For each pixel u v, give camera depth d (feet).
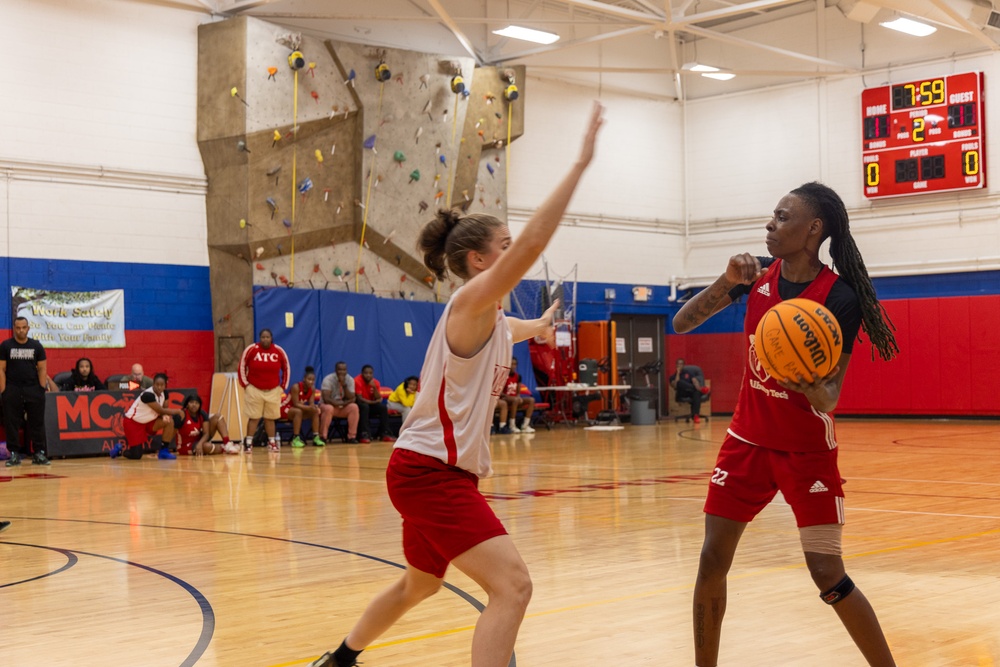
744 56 70.54
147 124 51.11
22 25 47.88
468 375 8.33
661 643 12.00
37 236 47.88
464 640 12.26
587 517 23.56
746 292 10.52
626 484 30.96
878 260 65.92
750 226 70.69
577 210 68.64
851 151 66.80
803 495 9.49
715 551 9.85
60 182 48.57
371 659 11.43
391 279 58.49
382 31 58.34
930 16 57.31
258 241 52.03
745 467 9.82
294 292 53.11
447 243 8.77
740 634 12.38
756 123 70.49
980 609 13.64
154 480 34.17
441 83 58.85
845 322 9.46
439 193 59.00
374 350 56.08
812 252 9.88
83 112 49.32
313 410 50.21
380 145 56.39
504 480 32.32
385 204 56.85
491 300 7.85
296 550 19.39
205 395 52.47
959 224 63.16
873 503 25.53
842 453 41.27
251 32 51.57
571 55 67.46
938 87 62.80
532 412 61.41
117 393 46.06
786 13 68.90
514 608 7.81
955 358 63.36
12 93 47.52
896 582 15.53
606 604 14.20
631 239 71.15
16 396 41.45
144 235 50.85
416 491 8.27
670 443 49.11
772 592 14.85
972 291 63.00
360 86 55.42
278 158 52.80
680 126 73.46
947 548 18.66
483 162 62.80
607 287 69.82
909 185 63.93
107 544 20.42
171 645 12.16
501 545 8.04
